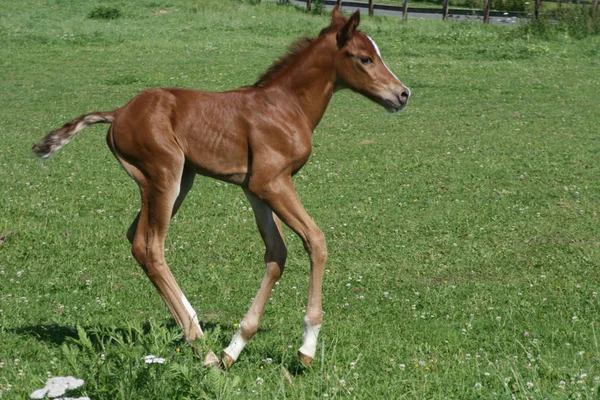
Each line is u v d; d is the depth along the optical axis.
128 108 5.34
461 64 21.36
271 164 5.25
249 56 22.62
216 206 10.54
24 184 11.38
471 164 12.44
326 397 4.61
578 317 6.67
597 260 8.38
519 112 16.22
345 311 6.95
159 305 6.95
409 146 13.74
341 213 10.19
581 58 21.77
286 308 6.98
